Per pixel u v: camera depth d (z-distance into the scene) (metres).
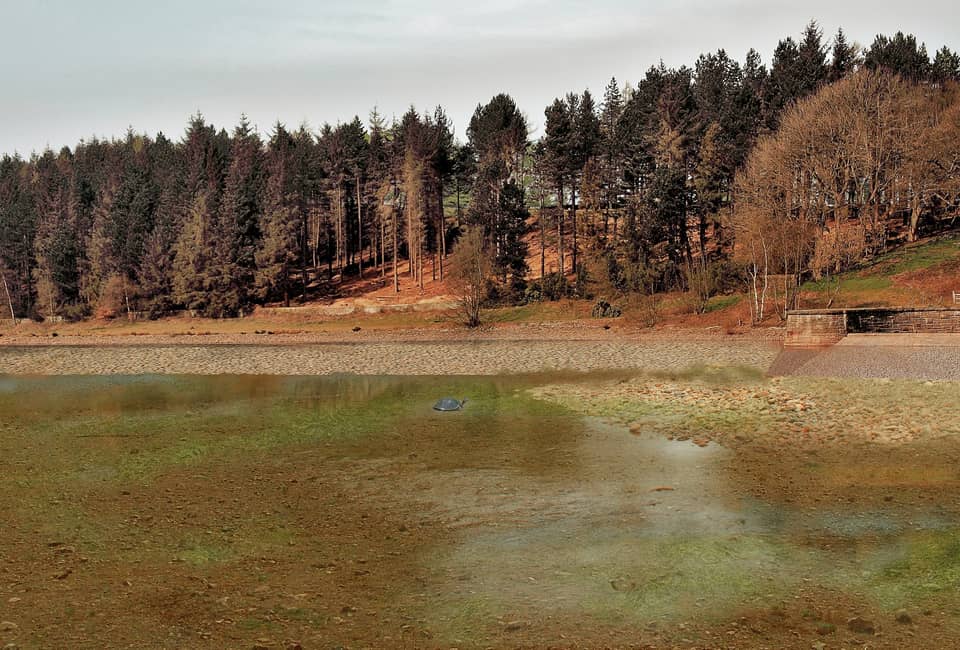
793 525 13.60
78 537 14.15
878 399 23.66
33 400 33.12
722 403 25.02
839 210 56.34
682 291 60.22
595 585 11.23
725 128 75.12
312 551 13.09
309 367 41.84
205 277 82.62
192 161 106.00
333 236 107.56
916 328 36.38
